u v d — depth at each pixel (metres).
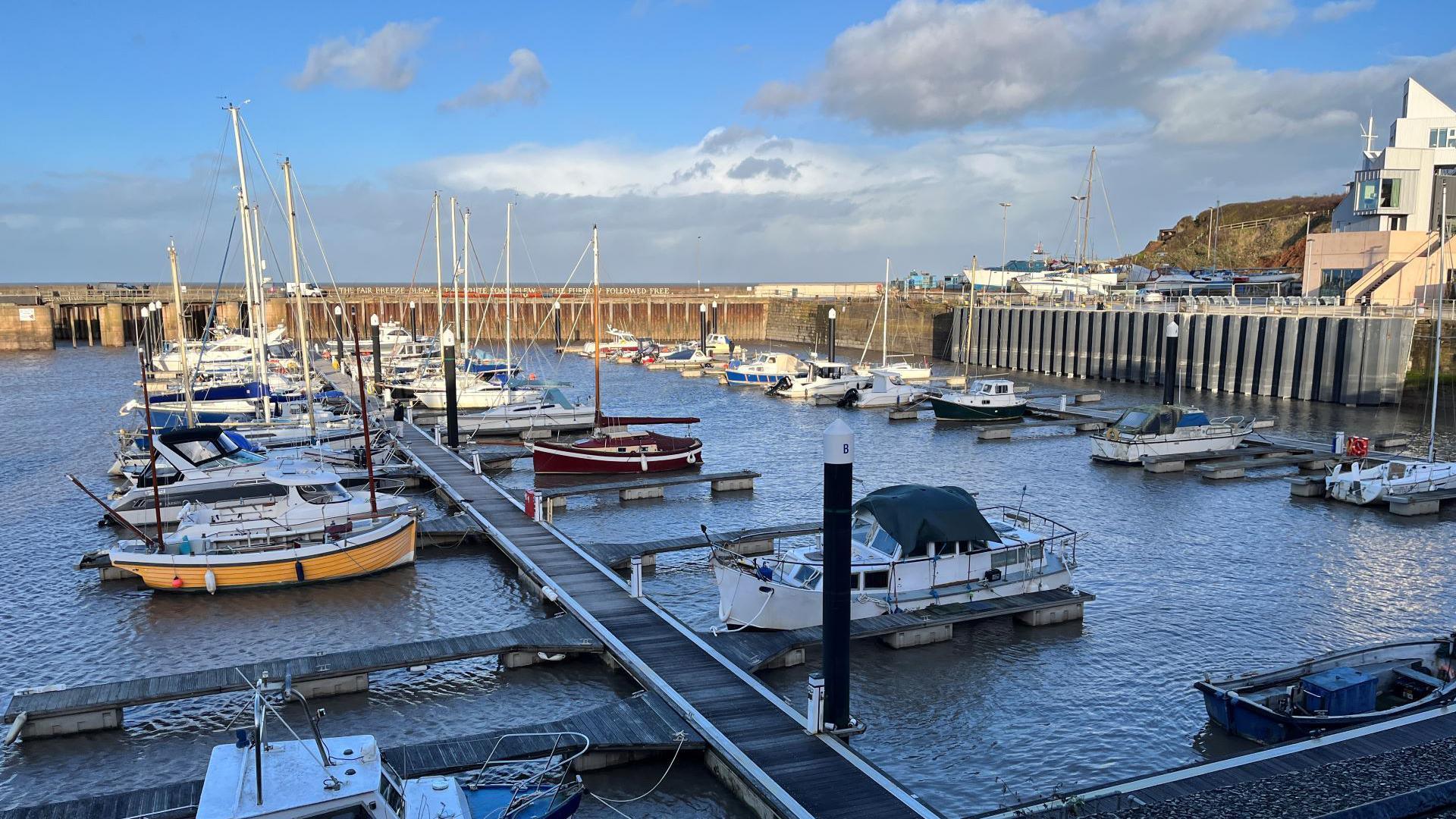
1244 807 14.73
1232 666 22.91
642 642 22.64
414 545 31.08
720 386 81.25
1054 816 14.84
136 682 20.22
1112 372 81.38
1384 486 37.75
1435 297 66.75
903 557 24.47
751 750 17.31
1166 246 164.50
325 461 40.94
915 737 19.55
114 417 59.78
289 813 11.37
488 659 23.31
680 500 40.22
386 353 93.19
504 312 130.38
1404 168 74.88
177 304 45.88
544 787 15.87
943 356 104.19
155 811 15.09
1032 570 26.45
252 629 25.55
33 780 17.88
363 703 21.05
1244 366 69.25
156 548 28.23
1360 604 27.03
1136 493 40.84
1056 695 21.45
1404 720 17.92
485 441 55.28
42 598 27.81
